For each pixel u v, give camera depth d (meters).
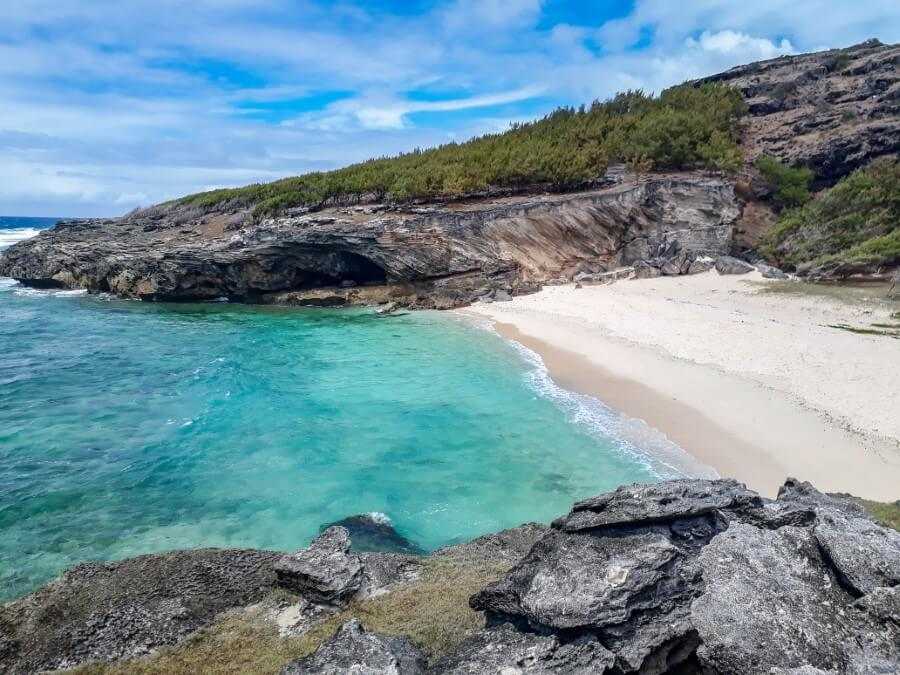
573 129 71.69
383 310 49.97
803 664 7.75
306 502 18.48
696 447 20.97
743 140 69.69
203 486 19.50
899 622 8.16
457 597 11.42
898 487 17.20
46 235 71.88
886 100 61.88
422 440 22.72
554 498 18.39
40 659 10.70
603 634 8.61
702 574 9.48
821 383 24.73
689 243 55.66
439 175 59.44
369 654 8.93
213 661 10.28
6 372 32.09
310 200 62.25
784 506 11.81
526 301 47.94
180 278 56.22
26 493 18.97
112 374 31.75
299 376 30.94
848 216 51.03
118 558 15.58
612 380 28.33
